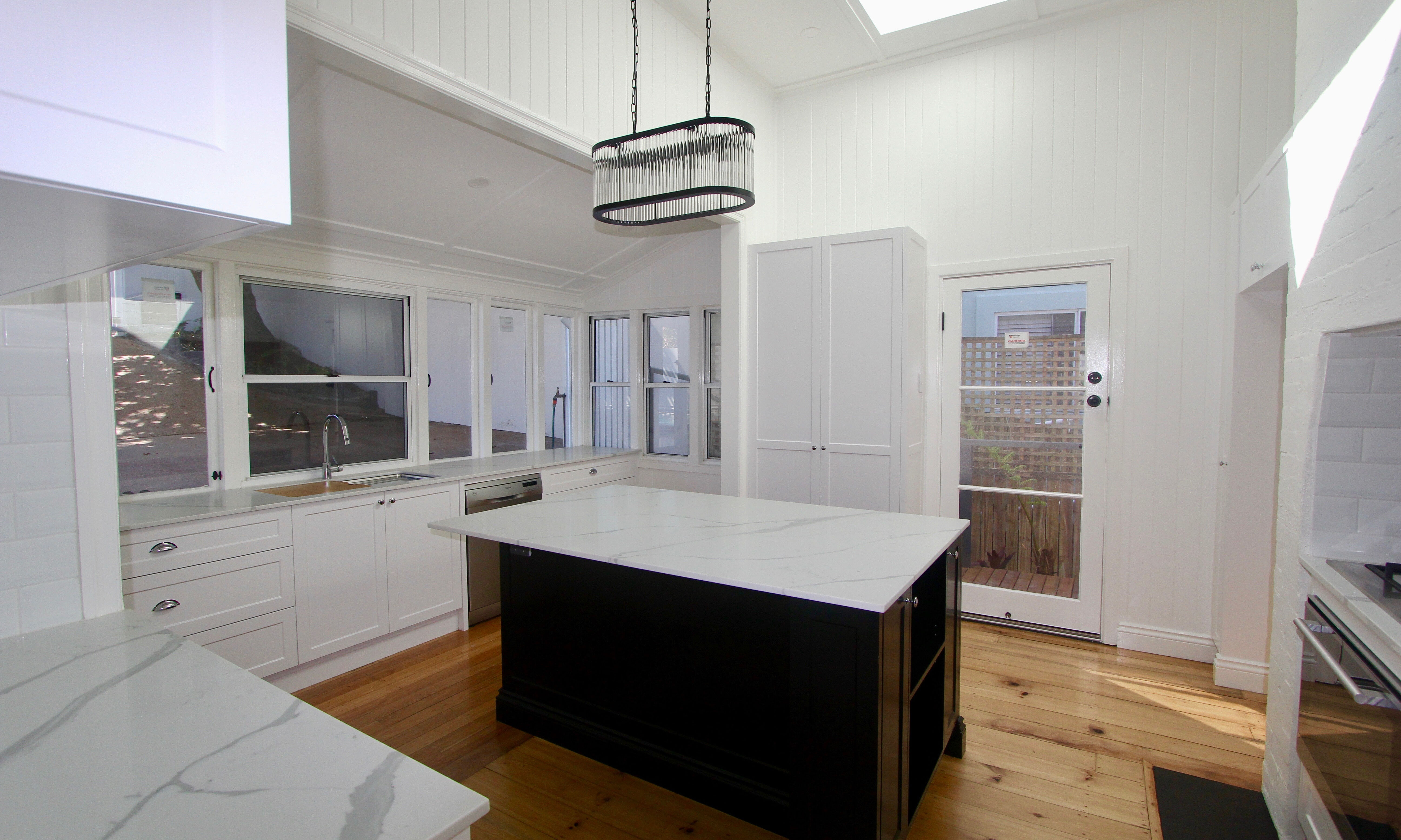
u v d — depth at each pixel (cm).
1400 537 161
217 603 249
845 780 162
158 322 280
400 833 65
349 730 85
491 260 402
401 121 266
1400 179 125
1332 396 163
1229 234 290
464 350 421
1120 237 316
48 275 92
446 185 318
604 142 202
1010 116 339
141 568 228
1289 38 279
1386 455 160
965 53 349
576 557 207
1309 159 179
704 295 452
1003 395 346
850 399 348
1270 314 268
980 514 355
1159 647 314
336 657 295
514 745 239
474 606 356
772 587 159
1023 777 217
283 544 270
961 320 355
